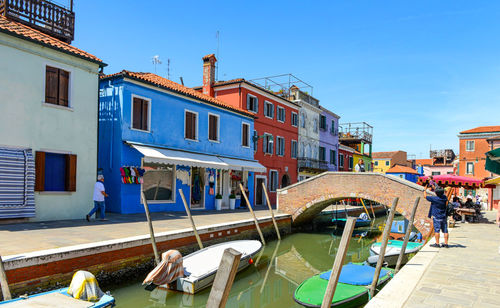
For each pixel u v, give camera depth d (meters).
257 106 27.20
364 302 7.99
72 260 7.84
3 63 11.73
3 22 12.49
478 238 11.21
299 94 33.34
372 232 23.11
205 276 8.96
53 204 12.84
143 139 17.22
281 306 8.91
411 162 74.06
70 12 15.67
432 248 9.31
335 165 40.81
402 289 5.52
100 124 17.09
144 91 17.38
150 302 8.34
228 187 22.89
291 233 20.80
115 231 10.79
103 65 14.72
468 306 4.79
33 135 12.42
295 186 20.52
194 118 20.59
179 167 19.00
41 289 7.24
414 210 9.07
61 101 13.45
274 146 29.22
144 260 9.73
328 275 9.23
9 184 11.44
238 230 14.71
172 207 18.47
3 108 11.68
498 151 10.27
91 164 14.24
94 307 5.89
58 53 13.23
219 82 27.12
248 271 11.90
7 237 9.12
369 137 49.72
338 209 28.28
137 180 16.44
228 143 23.20
